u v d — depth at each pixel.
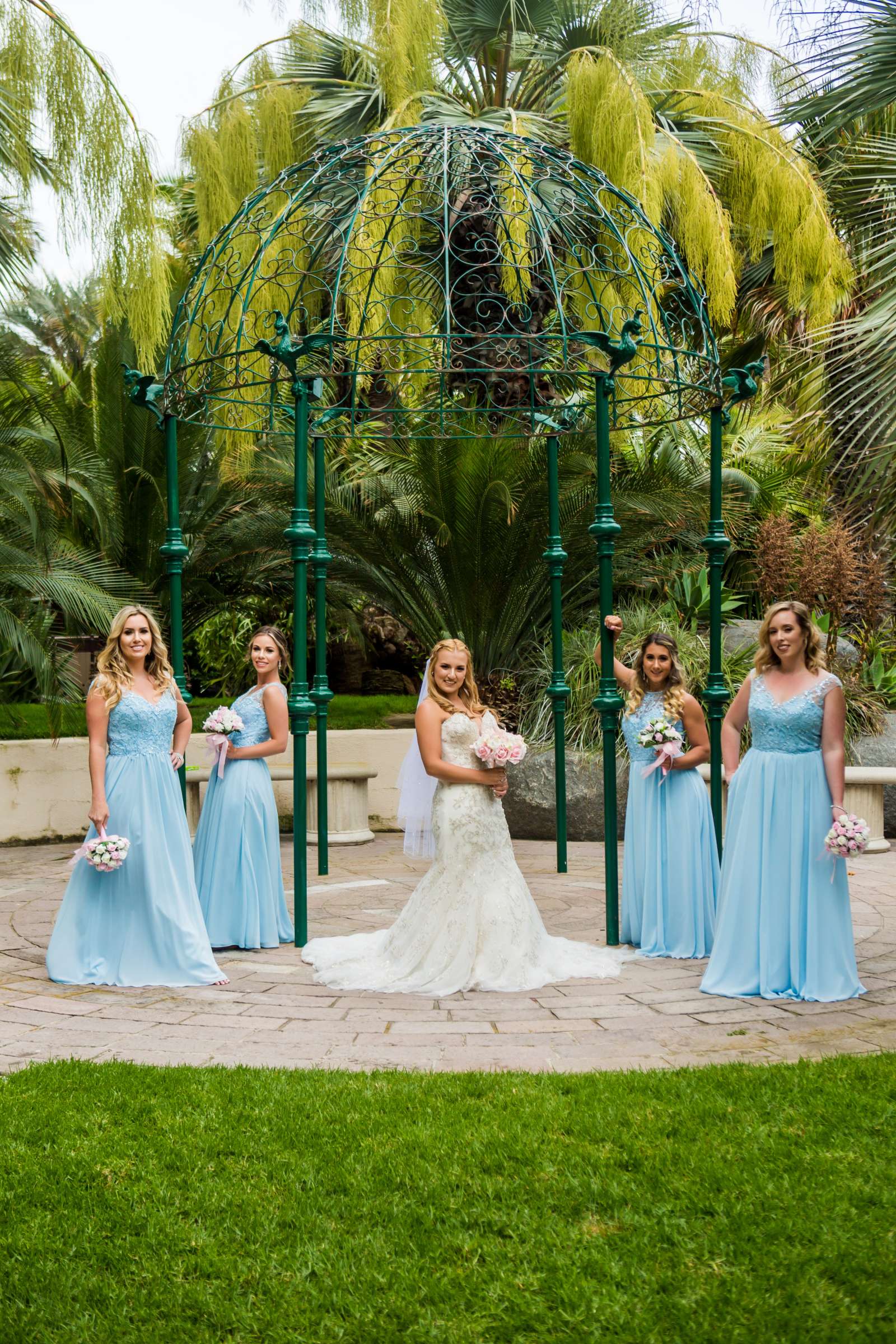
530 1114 3.35
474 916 5.02
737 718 5.09
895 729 10.04
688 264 11.41
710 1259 2.56
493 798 5.21
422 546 10.93
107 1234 2.72
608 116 10.61
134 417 11.17
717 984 4.87
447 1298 2.44
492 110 11.84
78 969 5.12
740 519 11.58
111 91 8.08
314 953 5.54
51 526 9.55
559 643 7.64
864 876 7.80
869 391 9.38
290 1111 3.40
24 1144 3.19
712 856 5.67
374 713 12.00
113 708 5.17
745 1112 3.34
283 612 14.53
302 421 5.91
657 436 11.23
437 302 9.39
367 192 6.34
